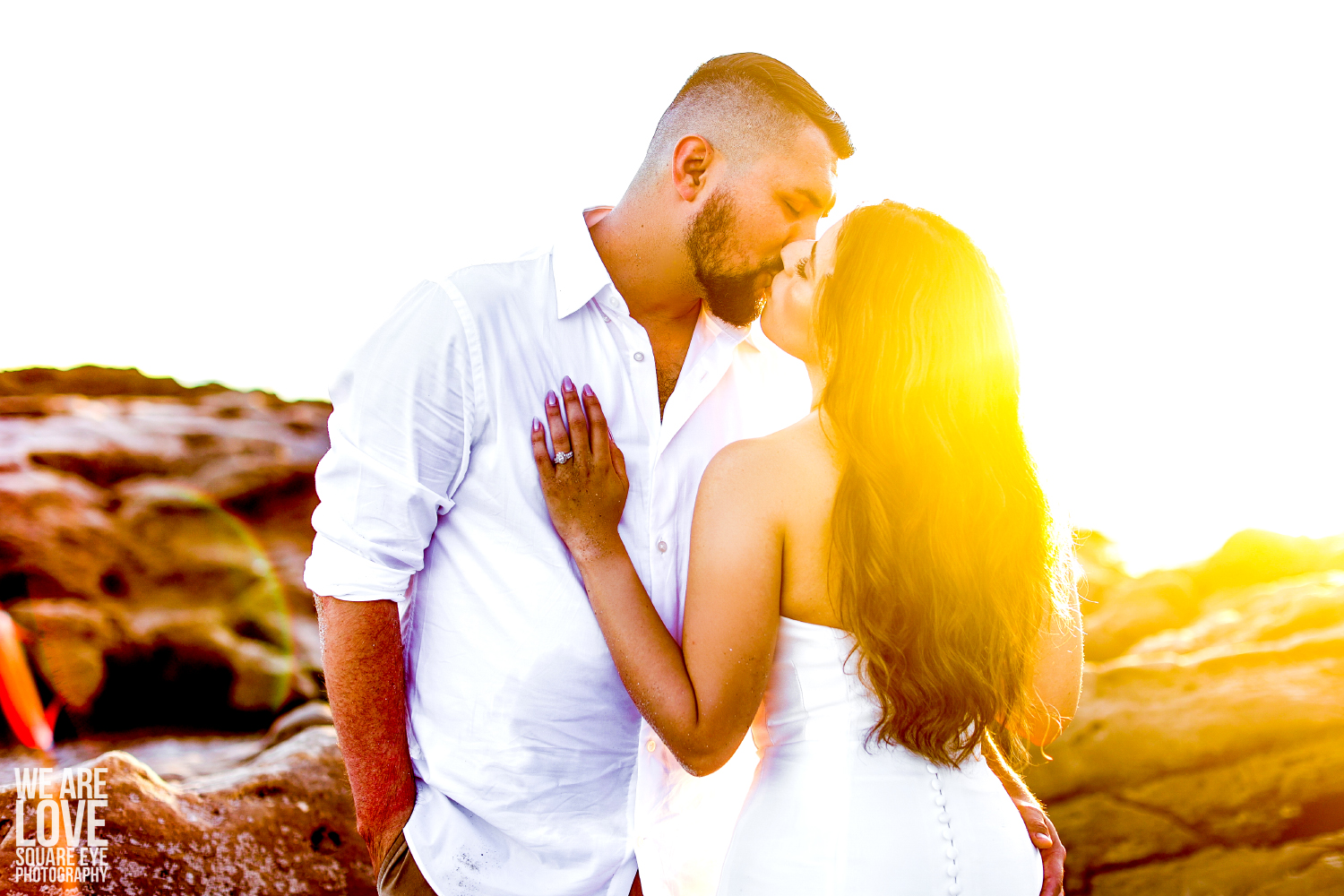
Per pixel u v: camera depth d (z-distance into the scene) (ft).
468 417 5.81
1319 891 9.82
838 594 5.16
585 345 6.17
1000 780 5.78
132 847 8.34
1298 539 19.70
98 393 35.47
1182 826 11.12
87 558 19.75
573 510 5.66
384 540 5.66
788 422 7.20
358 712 5.76
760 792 5.43
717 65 6.32
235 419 31.73
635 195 6.42
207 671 17.42
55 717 16.28
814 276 5.65
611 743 6.10
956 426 5.10
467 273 6.06
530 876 6.02
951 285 5.16
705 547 5.17
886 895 4.91
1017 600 5.25
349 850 9.32
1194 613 18.45
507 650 5.87
